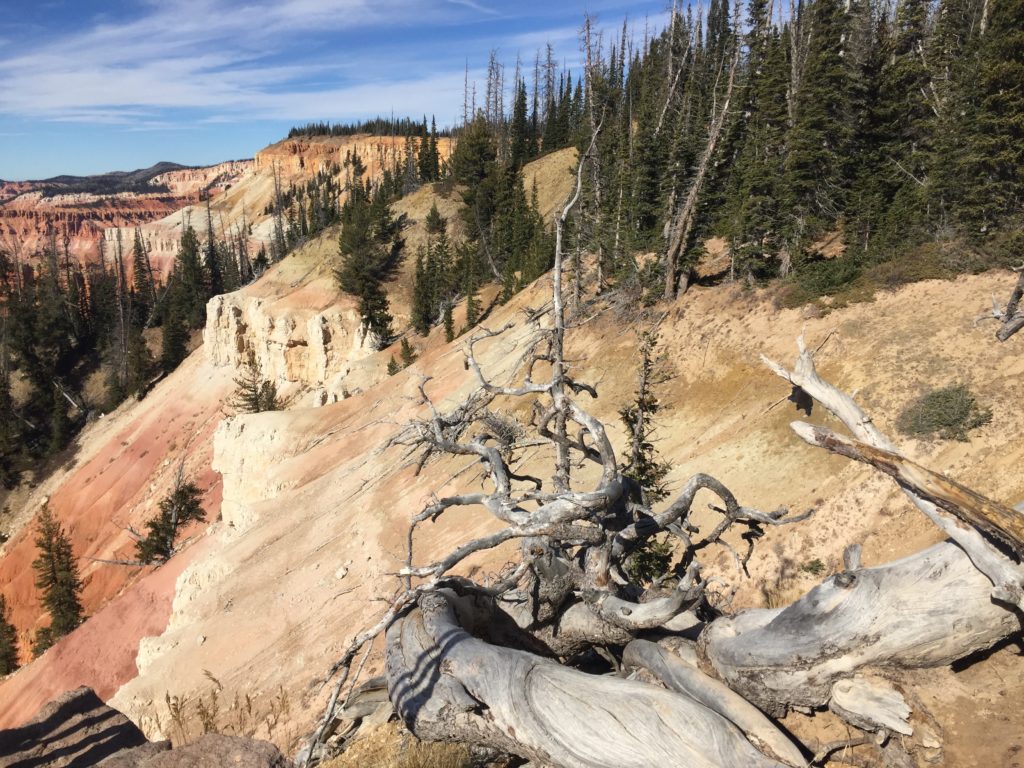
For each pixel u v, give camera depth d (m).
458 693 7.61
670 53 85.00
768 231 41.50
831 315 35.41
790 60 60.34
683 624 9.01
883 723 6.80
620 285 50.50
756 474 28.98
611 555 9.05
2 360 132.75
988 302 30.67
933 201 38.75
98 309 146.88
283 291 106.19
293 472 54.84
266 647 33.38
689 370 39.59
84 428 125.56
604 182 56.88
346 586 35.38
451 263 98.38
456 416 11.06
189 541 75.81
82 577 83.44
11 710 48.25
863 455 7.38
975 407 25.69
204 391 107.12
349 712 9.86
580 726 6.88
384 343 93.38
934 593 6.79
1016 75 34.03
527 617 9.52
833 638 6.94
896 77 45.75
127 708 33.44
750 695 7.48
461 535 33.06
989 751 6.39
